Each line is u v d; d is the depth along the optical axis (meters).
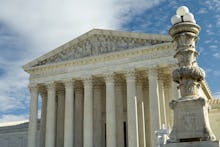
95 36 79.88
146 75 77.69
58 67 81.00
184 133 16.06
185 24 17.67
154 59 71.81
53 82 80.06
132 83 72.62
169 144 15.48
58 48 81.88
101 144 78.88
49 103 79.06
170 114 75.94
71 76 78.62
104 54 76.25
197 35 18.16
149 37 73.69
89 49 79.38
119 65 74.69
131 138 69.06
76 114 82.25
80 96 83.75
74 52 80.81
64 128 79.38
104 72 75.50
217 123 78.31
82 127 81.25
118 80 79.50
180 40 17.89
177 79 17.45
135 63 73.25
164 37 72.00
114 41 77.50
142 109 76.44
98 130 78.94
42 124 84.44
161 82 74.94
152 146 66.56
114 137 70.75
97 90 82.31
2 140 105.00
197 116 16.08
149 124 78.94
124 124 81.06
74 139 80.19
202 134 15.77
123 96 81.88
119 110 77.75
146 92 81.62
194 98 16.44
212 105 79.62
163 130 33.28
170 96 79.00
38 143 91.56
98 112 80.50
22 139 102.81
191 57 17.70
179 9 18.22
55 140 81.88
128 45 75.69
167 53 71.00
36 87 81.75
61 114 84.50
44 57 82.75
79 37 80.31
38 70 82.62
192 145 15.04
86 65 78.19
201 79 17.28
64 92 86.31
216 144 14.69
